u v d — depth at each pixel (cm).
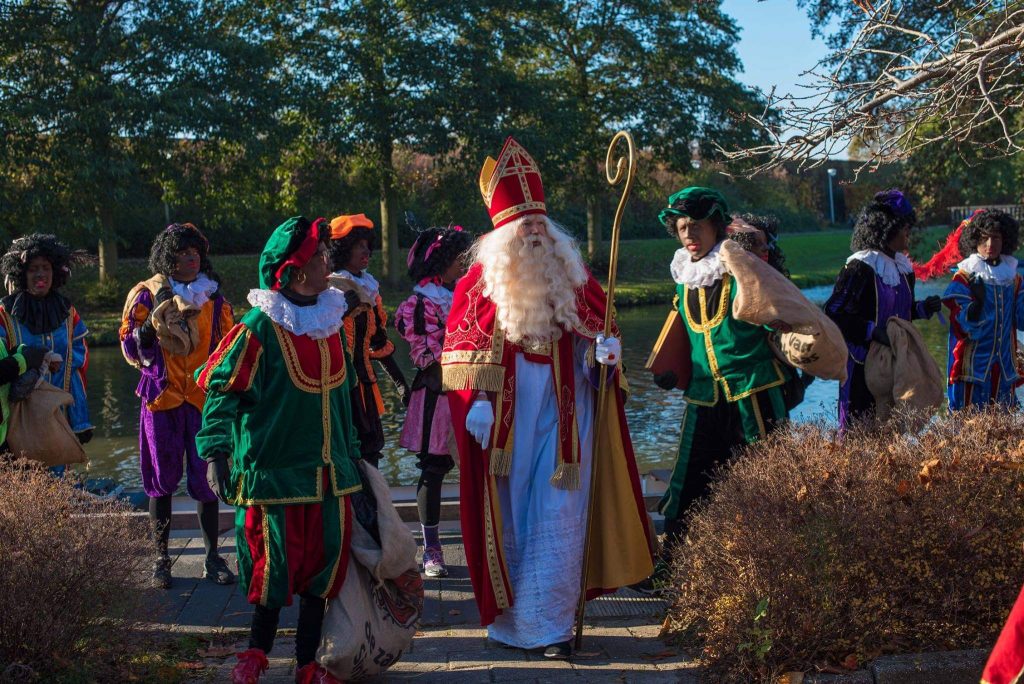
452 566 529
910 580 364
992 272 582
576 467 406
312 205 3167
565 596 400
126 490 732
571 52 3366
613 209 4597
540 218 410
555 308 407
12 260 521
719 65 3256
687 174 3450
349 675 355
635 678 362
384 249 3103
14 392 498
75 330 544
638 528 418
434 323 523
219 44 2495
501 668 379
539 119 3019
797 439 413
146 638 379
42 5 2425
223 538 578
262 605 348
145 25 2456
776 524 369
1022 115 881
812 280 3203
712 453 465
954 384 587
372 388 529
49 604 342
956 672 338
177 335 486
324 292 365
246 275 3102
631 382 1252
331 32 2988
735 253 441
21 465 409
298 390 349
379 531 358
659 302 2708
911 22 791
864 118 624
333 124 2853
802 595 356
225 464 345
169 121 2341
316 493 349
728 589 370
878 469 385
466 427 404
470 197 2956
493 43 2942
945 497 369
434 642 421
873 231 538
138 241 3419
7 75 2400
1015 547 365
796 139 632
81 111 2342
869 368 527
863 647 354
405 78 2827
